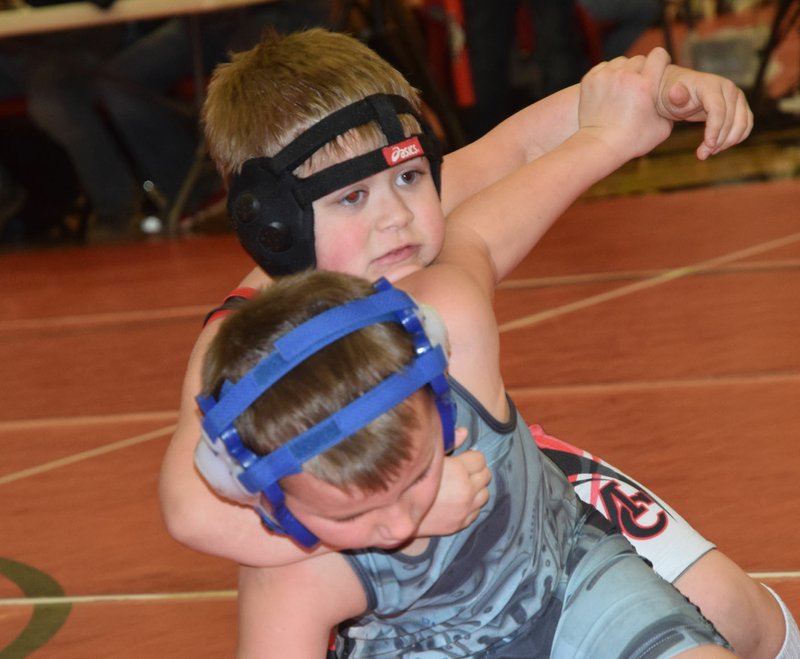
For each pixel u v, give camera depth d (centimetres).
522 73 1102
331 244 220
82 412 518
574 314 557
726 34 1101
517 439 212
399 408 173
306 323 174
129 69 995
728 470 351
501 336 536
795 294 537
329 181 216
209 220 1026
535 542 212
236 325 179
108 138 1038
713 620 239
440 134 1041
